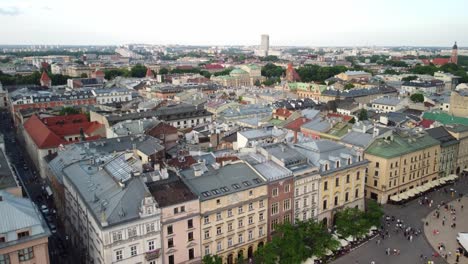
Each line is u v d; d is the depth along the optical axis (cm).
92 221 10300
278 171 12538
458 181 18900
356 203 14875
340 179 14038
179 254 10694
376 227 13550
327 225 14088
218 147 18100
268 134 17112
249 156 13338
